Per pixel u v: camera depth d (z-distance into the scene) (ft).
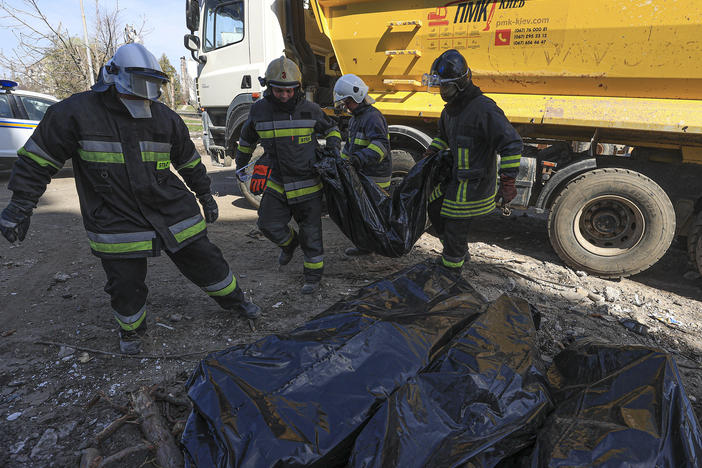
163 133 7.13
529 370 5.34
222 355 5.46
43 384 7.33
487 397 4.77
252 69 17.39
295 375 4.98
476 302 7.14
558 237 12.95
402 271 7.63
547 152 13.43
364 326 5.70
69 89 56.03
